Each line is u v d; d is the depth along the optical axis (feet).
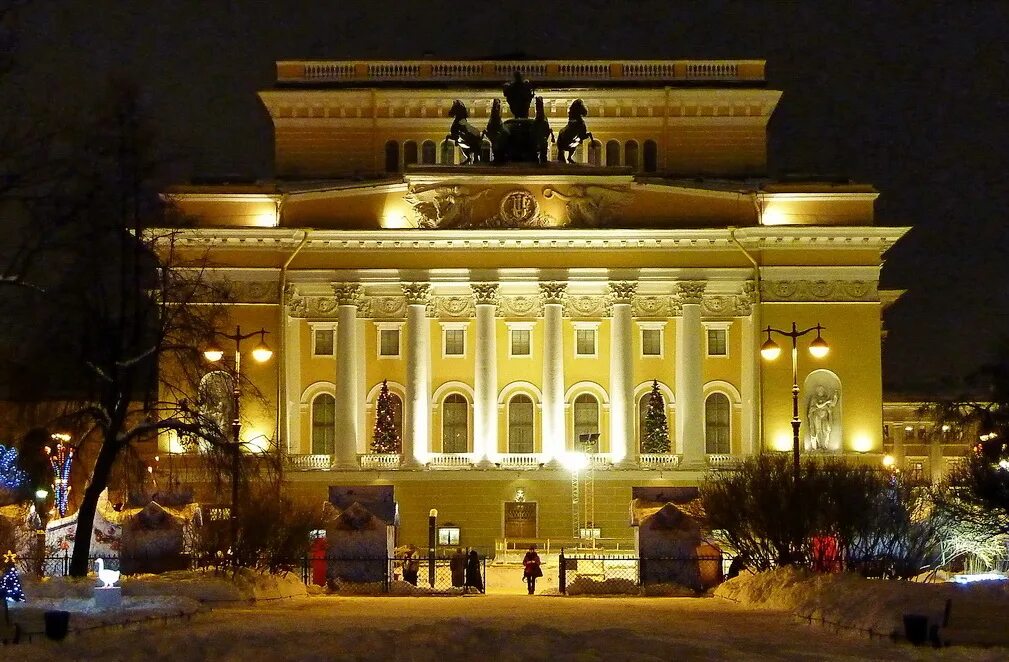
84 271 170.09
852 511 177.06
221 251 291.38
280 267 292.20
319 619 130.11
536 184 293.64
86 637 106.83
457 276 294.25
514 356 299.58
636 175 299.79
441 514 288.51
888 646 105.91
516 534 288.10
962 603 108.37
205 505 226.17
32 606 126.52
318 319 297.94
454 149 311.88
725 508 187.21
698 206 294.05
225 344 289.12
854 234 289.74
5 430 183.11
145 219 171.32
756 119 314.14
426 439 293.43
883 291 324.39
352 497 207.82
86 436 179.22
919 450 389.80
